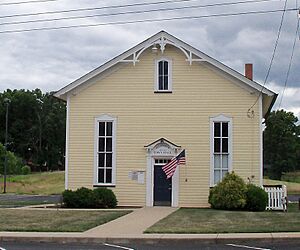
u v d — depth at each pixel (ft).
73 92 104.22
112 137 102.94
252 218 74.28
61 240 57.31
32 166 403.95
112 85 103.60
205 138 100.89
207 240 55.83
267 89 99.76
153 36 101.76
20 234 59.52
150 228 63.52
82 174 103.04
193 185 100.37
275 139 339.57
